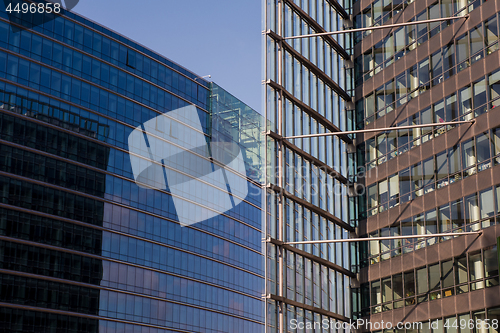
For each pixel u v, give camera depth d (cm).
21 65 9700
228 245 12225
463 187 4384
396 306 4797
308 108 5362
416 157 4853
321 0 5778
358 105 5616
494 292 4012
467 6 4597
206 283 11569
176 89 11981
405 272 4762
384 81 5341
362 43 5662
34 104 9706
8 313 8688
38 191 9425
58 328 9181
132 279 10369
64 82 10200
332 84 5616
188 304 11131
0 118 9244
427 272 4556
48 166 9638
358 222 5347
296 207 5097
